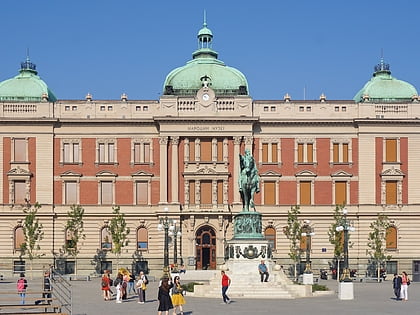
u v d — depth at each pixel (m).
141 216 110.69
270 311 52.59
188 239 109.56
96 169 111.50
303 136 112.38
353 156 112.12
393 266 110.69
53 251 110.00
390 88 116.75
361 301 62.53
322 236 111.00
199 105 111.38
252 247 67.50
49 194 110.50
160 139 110.81
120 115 111.75
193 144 111.44
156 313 52.69
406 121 111.25
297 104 112.44
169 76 117.12
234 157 110.88
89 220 110.81
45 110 111.31
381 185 111.50
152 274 109.69
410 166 111.69
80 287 84.31
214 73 116.12
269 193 111.75
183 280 99.62
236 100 111.56
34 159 110.75
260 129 112.19
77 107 111.88
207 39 120.62
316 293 69.44
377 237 107.19
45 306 50.00
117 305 60.06
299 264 110.88
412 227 111.06
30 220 105.50
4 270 109.31
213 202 110.31
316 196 111.75
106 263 110.69
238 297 64.12
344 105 112.44
